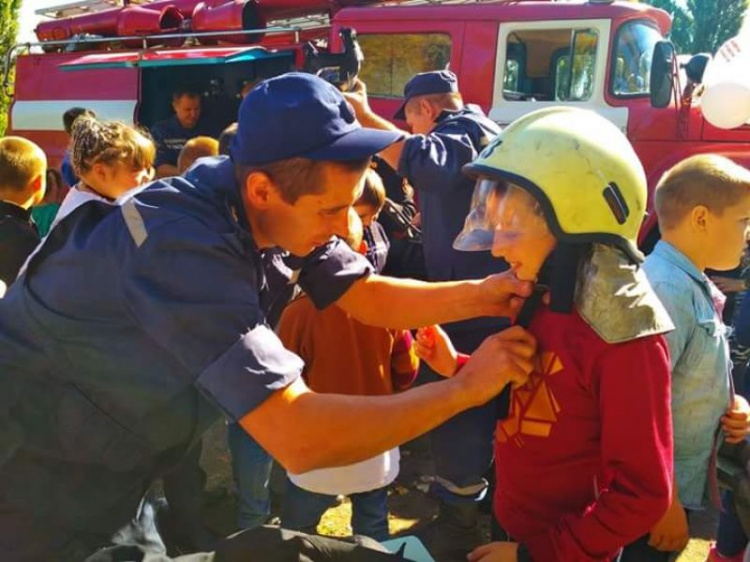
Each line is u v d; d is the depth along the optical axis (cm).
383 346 267
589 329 148
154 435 149
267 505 300
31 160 351
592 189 141
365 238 301
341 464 140
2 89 805
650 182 521
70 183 395
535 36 550
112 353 142
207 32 661
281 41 661
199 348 135
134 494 155
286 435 136
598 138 145
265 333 139
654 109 525
